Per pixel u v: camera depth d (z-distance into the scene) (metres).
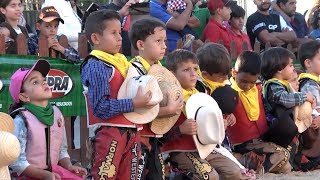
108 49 8.44
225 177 9.63
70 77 10.95
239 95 11.01
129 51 13.06
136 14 14.00
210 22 15.29
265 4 16.70
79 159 11.41
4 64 10.14
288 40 16.83
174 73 9.50
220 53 9.98
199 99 9.43
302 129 11.48
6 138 6.93
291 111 11.30
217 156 9.67
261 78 11.90
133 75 8.41
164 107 8.62
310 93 11.62
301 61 12.62
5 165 6.98
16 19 11.66
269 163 11.14
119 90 8.27
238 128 11.10
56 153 8.23
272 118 11.43
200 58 10.02
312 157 12.06
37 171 7.71
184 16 14.35
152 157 8.78
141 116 8.29
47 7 11.59
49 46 10.80
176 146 9.37
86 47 11.48
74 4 14.60
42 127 8.00
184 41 13.41
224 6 15.17
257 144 11.18
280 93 11.28
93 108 8.13
